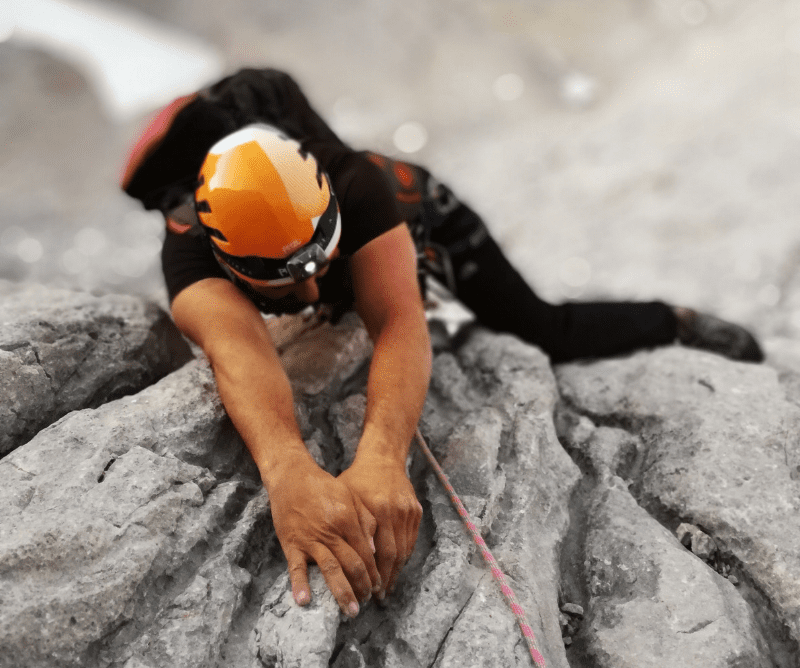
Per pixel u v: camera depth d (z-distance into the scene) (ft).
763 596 5.32
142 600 4.79
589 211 19.49
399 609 5.07
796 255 15.19
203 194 5.17
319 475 4.97
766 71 23.43
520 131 29.76
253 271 5.27
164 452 5.51
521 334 7.72
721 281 15.16
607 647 4.95
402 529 4.93
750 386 6.73
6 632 4.33
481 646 4.68
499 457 6.14
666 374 7.06
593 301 8.07
